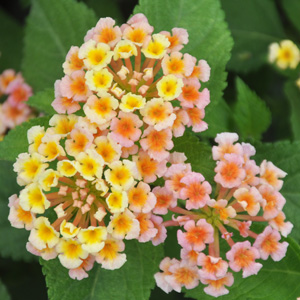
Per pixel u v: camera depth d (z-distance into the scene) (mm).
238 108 286
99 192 241
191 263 237
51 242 235
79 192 240
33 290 311
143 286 254
